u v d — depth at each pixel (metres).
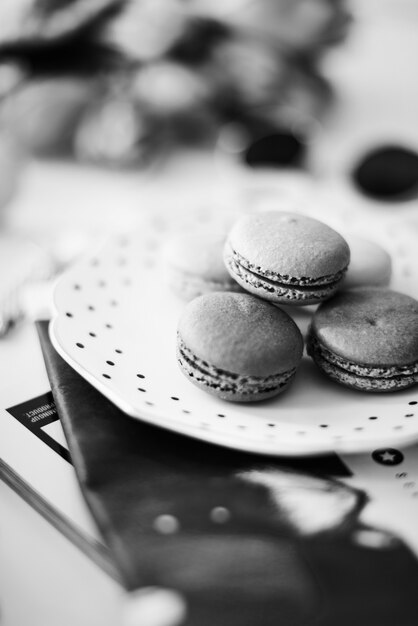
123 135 0.53
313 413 0.30
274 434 0.29
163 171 0.55
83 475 0.29
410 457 0.31
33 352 0.37
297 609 0.26
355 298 0.33
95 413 0.31
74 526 0.28
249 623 0.25
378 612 0.26
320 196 0.50
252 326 0.31
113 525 0.28
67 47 0.52
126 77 0.53
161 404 0.30
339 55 0.66
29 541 0.28
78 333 0.32
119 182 0.53
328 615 0.26
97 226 0.47
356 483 0.30
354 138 0.59
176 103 0.54
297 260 0.32
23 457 0.31
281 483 0.29
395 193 0.51
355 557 0.27
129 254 0.38
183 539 0.27
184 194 0.52
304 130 0.57
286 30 0.57
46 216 0.49
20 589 0.27
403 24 0.74
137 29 0.52
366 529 0.28
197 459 0.30
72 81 0.52
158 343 0.33
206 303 0.32
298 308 0.36
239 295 0.32
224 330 0.30
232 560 0.27
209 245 0.36
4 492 0.30
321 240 0.32
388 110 0.64
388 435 0.28
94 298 0.35
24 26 0.51
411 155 0.53
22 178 0.48
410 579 0.27
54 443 0.31
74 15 0.51
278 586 0.26
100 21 0.52
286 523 0.28
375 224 0.42
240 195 0.50
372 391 0.31
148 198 0.51
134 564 0.27
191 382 0.31
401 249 0.40
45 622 0.26
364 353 0.31
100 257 0.37
